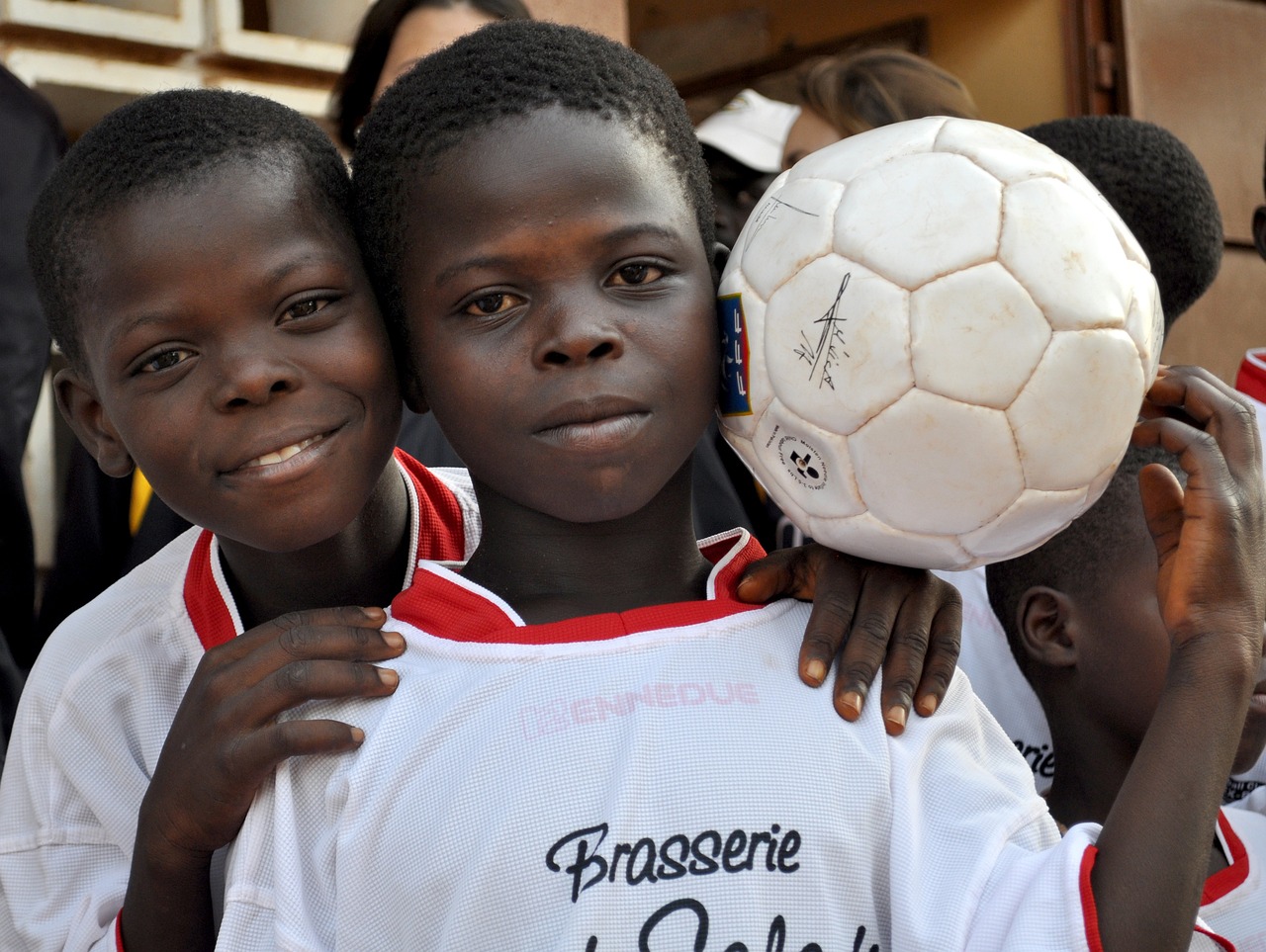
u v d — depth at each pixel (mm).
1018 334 1190
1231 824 2012
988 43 5512
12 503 2717
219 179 1422
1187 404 1491
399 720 1335
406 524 1809
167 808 1382
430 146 1368
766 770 1281
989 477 1239
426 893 1254
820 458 1299
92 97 3441
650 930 1209
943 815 1332
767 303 1314
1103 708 1983
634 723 1289
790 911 1238
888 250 1216
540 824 1243
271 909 1304
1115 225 1278
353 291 1477
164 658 1708
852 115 3418
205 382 1406
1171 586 1403
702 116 6309
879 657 1393
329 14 3668
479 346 1345
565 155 1323
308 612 1436
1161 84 5367
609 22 3973
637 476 1344
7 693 2535
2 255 2719
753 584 1466
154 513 2352
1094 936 1197
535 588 1478
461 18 2871
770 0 6094
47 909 1609
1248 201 5598
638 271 1355
